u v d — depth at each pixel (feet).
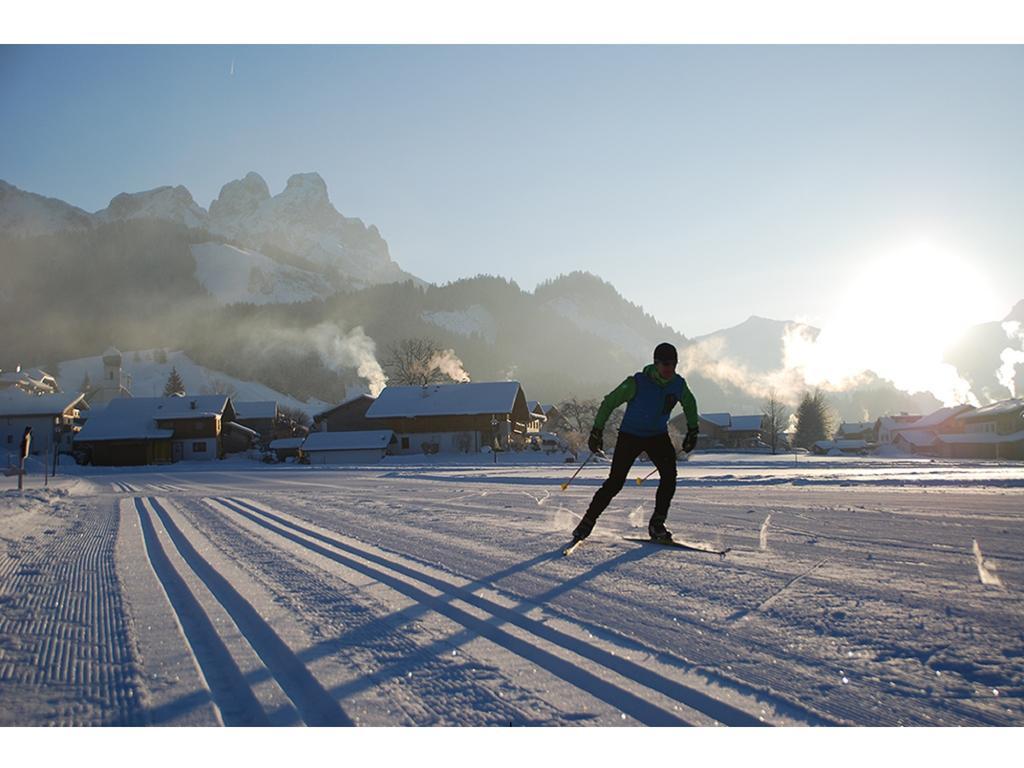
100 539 33.14
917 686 10.75
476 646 13.53
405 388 298.56
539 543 26.00
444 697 10.98
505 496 53.52
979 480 68.64
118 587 20.56
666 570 19.83
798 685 10.91
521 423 319.47
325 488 80.18
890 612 14.65
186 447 305.94
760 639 13.15
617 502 43.88
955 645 12.43
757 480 77.20
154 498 66.74
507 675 11.87
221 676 12.44
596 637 13.60
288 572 21.99
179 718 10.55
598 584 18.29
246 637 14.67
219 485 99.71
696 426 24.77
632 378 24.52
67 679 12.31
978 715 9.75
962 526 28.32
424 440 284.20
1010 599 15.52
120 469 225.56
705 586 17.57
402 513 41.27
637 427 24.40
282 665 12.85
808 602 15.65
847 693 10.57
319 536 31.24
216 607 17.40
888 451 385.91
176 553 27.40
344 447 276.21
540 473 121.08
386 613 16.24
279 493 70.03
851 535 25.89
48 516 47.26
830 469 131.54
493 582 19.13
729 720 9.86
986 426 330.54
